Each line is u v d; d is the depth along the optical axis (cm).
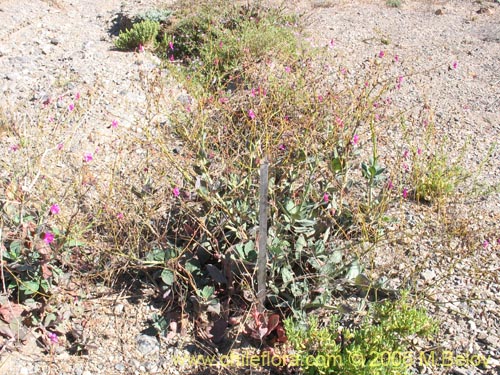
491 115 569
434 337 309
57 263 337
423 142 480
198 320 314
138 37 701
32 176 367
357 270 322
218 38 669
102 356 299
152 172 392
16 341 292
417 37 804
